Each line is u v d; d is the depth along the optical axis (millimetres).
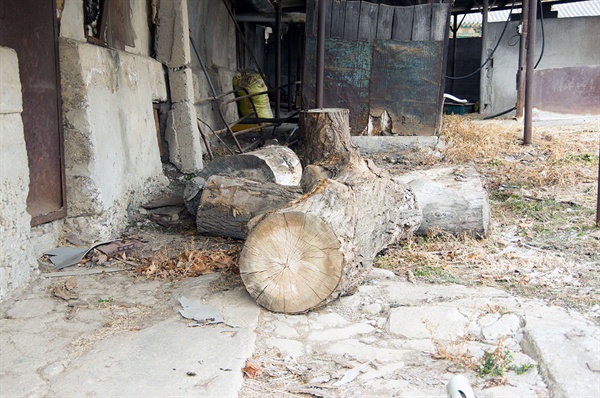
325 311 3793
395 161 8328
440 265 4586
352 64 8797
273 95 17688
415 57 8680
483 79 13234
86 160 4926
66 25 4992
